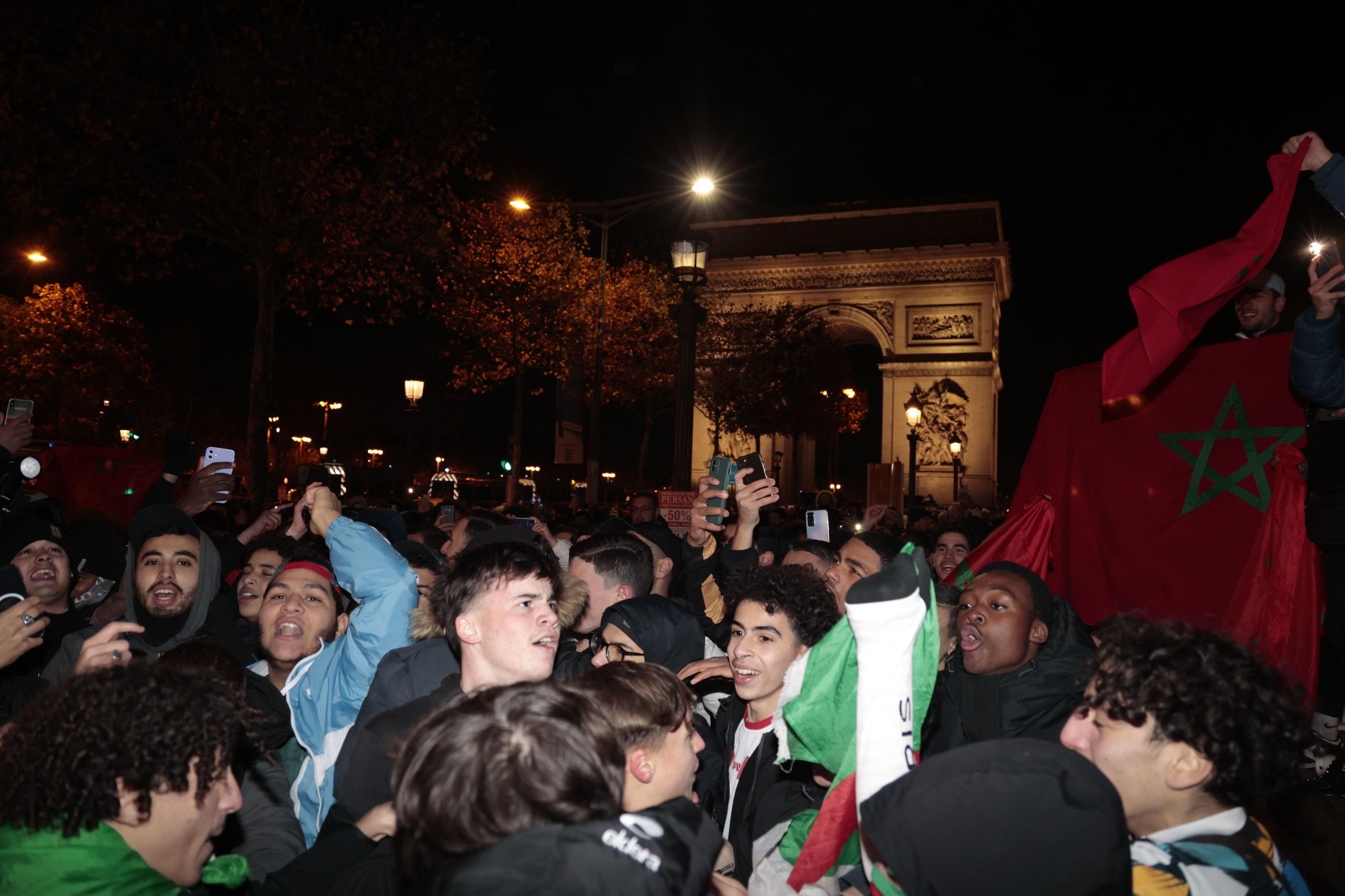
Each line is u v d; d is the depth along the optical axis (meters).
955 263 47.00
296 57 18.95
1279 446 5.45
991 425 45.53
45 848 2.03
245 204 19.72
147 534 5.07
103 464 10.58
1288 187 4.59
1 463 5.91
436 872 1.69
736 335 36.06
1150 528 6.17
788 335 35.62
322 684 3.90
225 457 6.96
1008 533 6.43
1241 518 5.88
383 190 20.55
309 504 4.09
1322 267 4.36
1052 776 1.75
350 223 20.72
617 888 1.59
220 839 3.42
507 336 33.44
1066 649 3.99
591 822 1.69
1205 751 1.99
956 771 1.79
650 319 41.47
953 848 1.74
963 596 4.09
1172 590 6.02
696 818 1.88
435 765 1.71
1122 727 2.08
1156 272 4.66
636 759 2.60
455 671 3.56
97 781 2.03
